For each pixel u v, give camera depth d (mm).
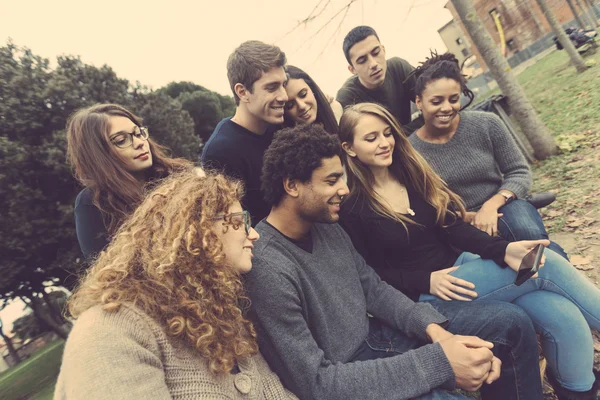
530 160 5129
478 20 4953
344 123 1845
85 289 903
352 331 1479
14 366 24562
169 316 906
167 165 2248
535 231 1910
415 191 1925
